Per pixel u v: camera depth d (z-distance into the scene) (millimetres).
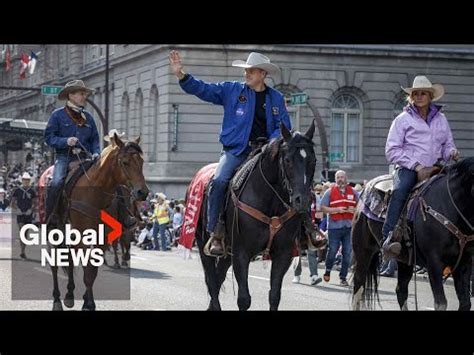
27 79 71688
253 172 8938
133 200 10867
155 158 43938
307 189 8281
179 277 17344
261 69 9484
